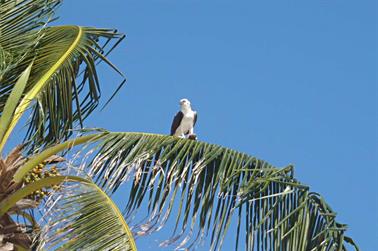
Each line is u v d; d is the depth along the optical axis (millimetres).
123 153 13820
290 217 13180
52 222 12766
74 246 12562
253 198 13227
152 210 13055
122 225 12805
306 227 12992
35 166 13875
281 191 13422
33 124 15570
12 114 14289
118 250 12484
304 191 13336
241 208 13164
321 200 13250
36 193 14039
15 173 13797
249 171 13680
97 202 13039
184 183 13430
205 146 13961
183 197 13273
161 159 13633
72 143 13938
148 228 12766
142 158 13648
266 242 13016
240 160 13828
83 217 12844
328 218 13062
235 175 13555
